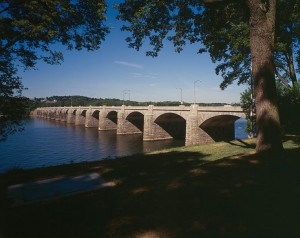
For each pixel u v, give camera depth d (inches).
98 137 3024.1
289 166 353.4
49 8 537.3
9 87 609.0
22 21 506.9
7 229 216.7
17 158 1905.8
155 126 2694.4
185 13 681.0
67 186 357.1
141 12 611.8
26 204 285.9
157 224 212.5
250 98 1085.8
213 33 756.6
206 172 361.1
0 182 391.2
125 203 264.7
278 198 243.9
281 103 784.9
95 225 219.1
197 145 878.4
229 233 190.1
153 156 626.2
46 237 202.4
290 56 1110.4
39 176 433.4
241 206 232.1
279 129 461.7
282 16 772.0
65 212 250.8
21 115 653.3
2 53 584.4
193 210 232.4
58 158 1898.4
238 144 819.4
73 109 5285.4
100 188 342.3
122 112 3294.8
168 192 285.3
